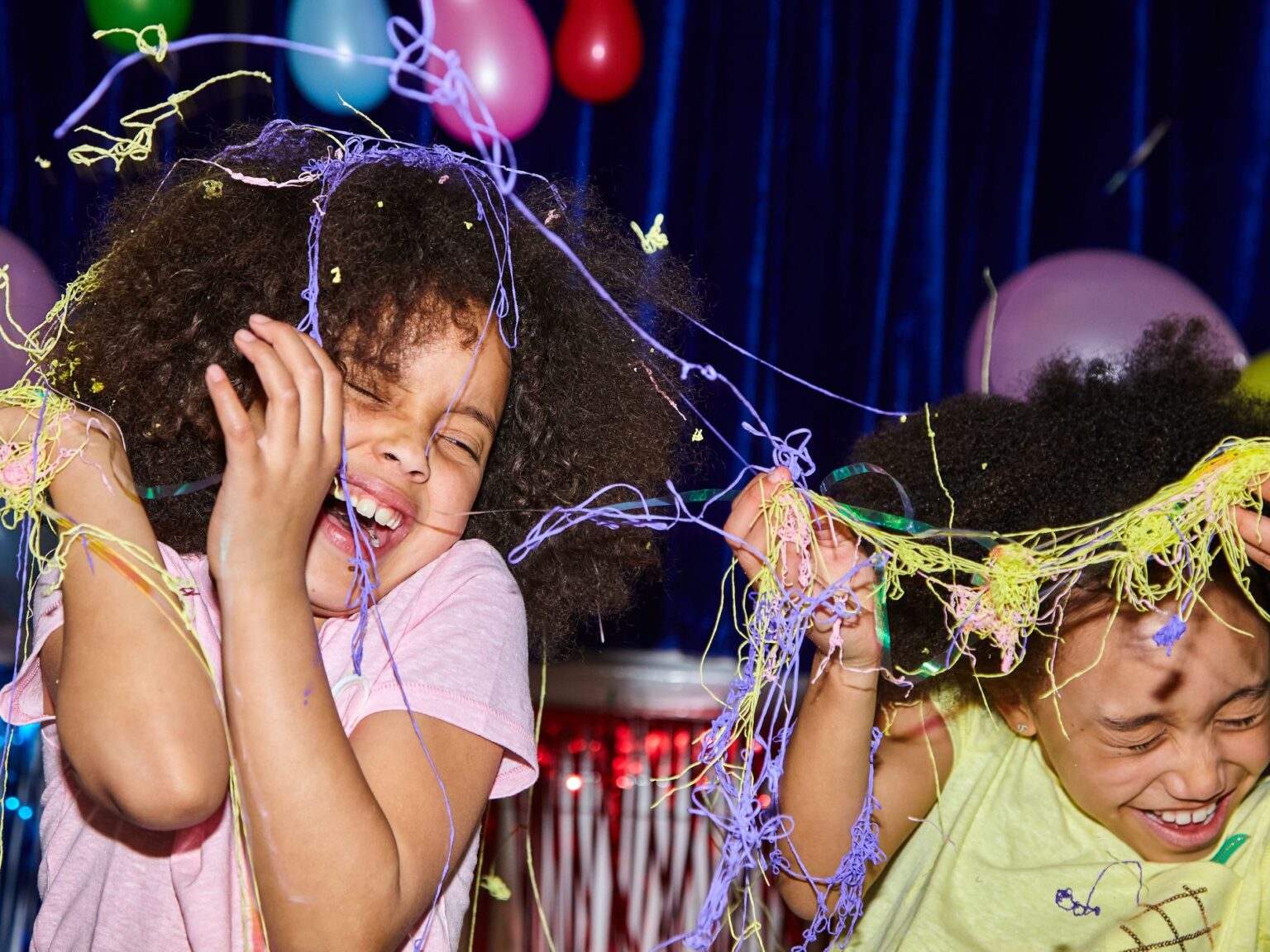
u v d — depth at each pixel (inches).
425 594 38.8
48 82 118.0
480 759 35.8
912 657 46.8
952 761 48.8
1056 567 38.6
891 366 117.5
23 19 118.2
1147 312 89.3
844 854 43.3
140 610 33.6
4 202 118.3
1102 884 45.6
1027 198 118.0
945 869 47.2
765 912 68.8
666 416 51.3
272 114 112.0
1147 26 118.2
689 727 86.3
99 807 37.2
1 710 38.3
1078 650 42.8
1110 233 119.2
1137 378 49.1
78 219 117.3
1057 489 45.8
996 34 118.2
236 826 34.5
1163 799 43.4
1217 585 41.8
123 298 42.9
